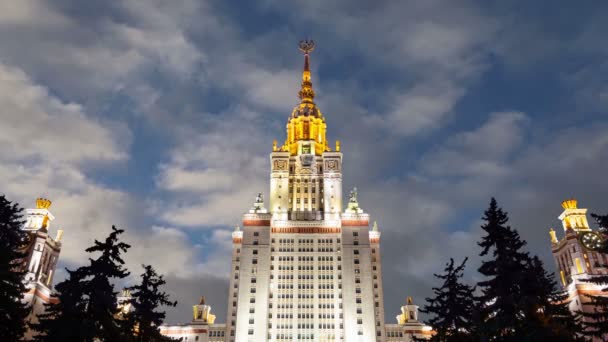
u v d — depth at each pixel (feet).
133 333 198.90
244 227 565.12
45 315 170.60
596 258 402.52
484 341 175.32
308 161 625.41
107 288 173.58
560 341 151.84
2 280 163.73
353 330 509.35
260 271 540.52
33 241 472.85
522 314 167.73
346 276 537.24
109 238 179.73
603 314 163.12
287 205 593.42
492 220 183.42
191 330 548.31
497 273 174.29
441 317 205.98
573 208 440.45
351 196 605.31
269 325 522.47
